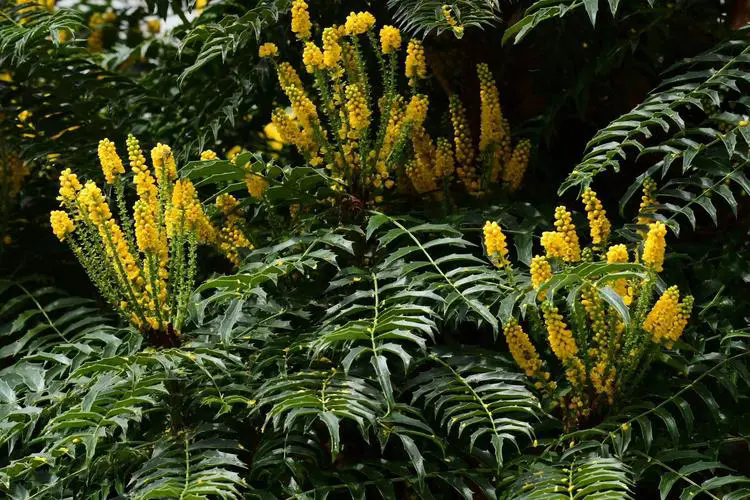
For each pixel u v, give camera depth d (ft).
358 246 8.20
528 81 9.57
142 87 10.46
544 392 7.32
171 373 7.03
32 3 10.12
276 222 8.46
